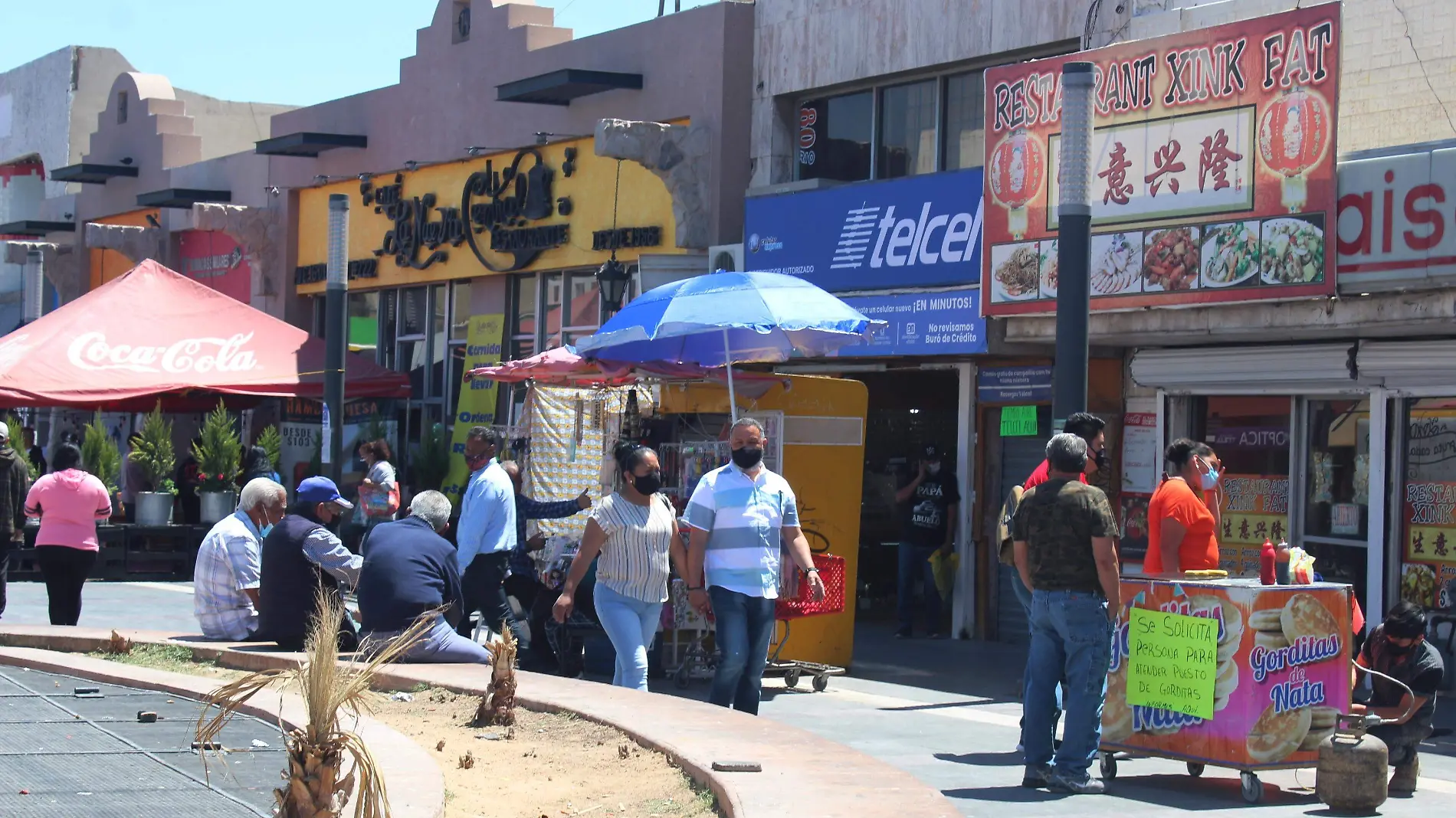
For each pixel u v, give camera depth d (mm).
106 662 10273
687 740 7641
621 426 13438
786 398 12883
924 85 16953
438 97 23547
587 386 13508
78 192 36031
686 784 6914
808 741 7637
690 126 18625
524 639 12398
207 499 21969
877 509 18719
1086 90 10469
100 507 14188
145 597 18656
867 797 6297
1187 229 12812
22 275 39844
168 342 22578
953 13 16234
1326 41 11844
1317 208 11891
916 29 16641
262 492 11742
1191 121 12805
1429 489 12484
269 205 27844
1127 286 13273
